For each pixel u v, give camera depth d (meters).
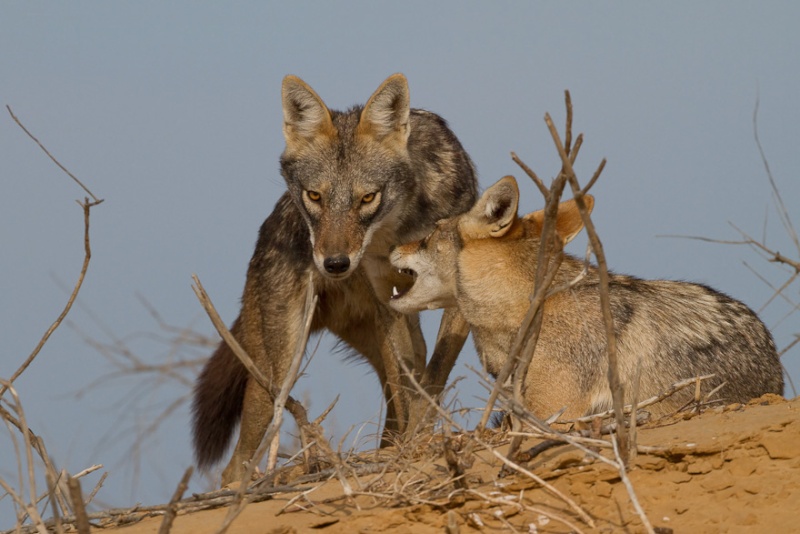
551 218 7.73
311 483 8.84
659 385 10.48
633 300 10.82
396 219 14.73
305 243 14.63
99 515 8.55
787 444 7.83
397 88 14.61
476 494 7.35
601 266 7.39
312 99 14.66
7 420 8.84
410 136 15.30
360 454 10.06
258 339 15.27
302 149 14.73
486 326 11.16
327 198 14.20
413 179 14.81
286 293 14.79
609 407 10.38
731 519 7.12
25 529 8.31
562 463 7.81
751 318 11.44
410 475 8.45
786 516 7.07
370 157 14.43
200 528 7.78
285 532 7.36
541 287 7.72
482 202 11.05
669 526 7.11
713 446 7.86
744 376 10.88
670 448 7.85
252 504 8.45
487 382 8.05
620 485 7.67
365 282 14.80
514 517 7.30
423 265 12.01
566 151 7.20
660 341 10.62
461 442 8.06
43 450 8.90
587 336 10.52
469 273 11.07
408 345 14.69
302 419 9.17
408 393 14.19
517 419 8.09
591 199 11.14
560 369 10.48
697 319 10.91
